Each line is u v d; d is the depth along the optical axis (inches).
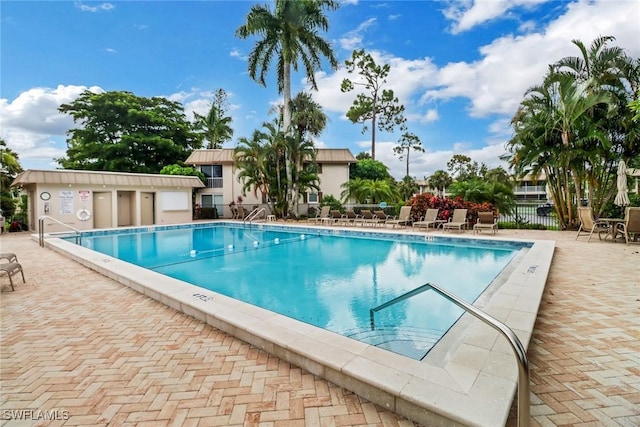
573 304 163.8
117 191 694.5
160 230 637.9
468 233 466.6
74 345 131.3
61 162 1262.3
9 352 125.4
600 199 472.7
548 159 474.3
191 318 160.7
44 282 233.1
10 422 85.8
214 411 89.0
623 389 93.2
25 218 700.0
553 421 80.4
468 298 205.2
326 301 210.2
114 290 211.9
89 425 84.4
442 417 77.4
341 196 869.8
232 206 892.0
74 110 1113.4
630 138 416.5
